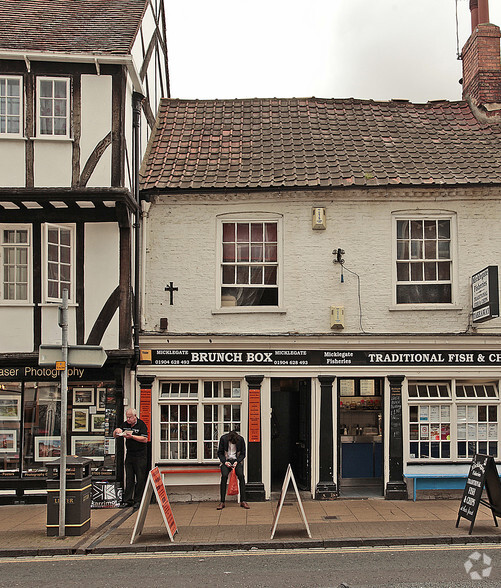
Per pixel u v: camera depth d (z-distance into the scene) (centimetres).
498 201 1182
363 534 857
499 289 1167
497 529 882
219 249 1184
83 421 1120
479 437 1162
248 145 1316
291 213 1181
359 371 1141
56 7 1310
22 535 877
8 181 1078
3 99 1100
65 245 1134
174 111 1458
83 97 1100
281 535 858
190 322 1165
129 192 1091
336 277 1170
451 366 1147
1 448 1120
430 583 656
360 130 1377
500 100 1445
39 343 1103
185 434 1158
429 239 1189
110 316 1116
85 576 701
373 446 1216
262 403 1141
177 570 721
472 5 1535
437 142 1330
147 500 859
